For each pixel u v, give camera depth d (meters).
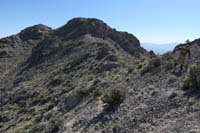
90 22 139.88
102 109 32.16
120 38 128.75
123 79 42.62
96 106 34.25
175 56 37.12
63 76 80.06
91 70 72.25
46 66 111.31
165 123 22.36
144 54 123.25
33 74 107.81
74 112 39.03
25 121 51.41
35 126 41.62
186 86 26.50
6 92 94.38
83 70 77.88
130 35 131.75
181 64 32.53
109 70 63.94
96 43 109.50
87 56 93.06
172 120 22.17
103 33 131.00
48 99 61.78
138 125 24.52
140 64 43.19
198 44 38.75
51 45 132.25
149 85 32.62
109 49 89.12
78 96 44.44
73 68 86.56
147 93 30.44
